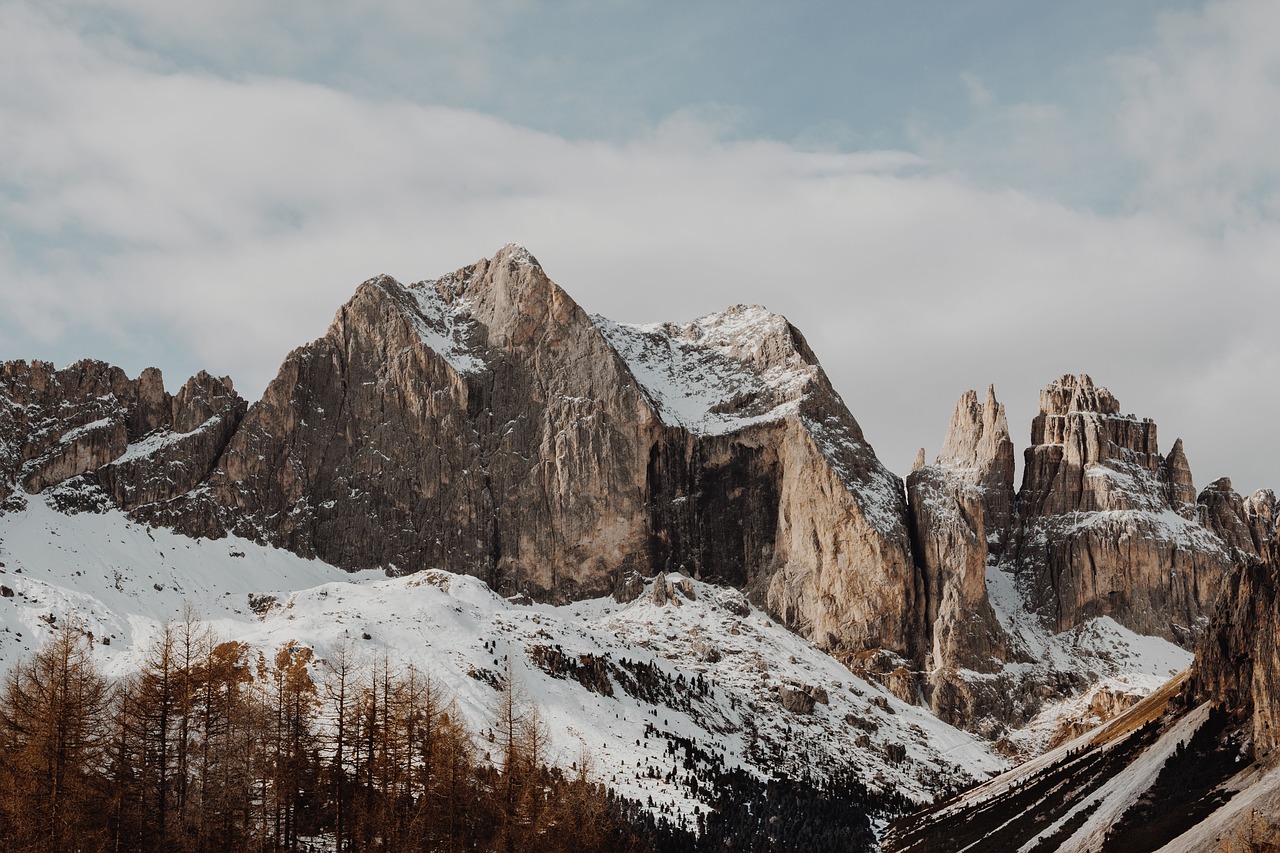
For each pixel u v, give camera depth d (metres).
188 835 144.50
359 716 174.62
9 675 166.88
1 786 131.75
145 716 143.12
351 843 161.38
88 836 131.62
